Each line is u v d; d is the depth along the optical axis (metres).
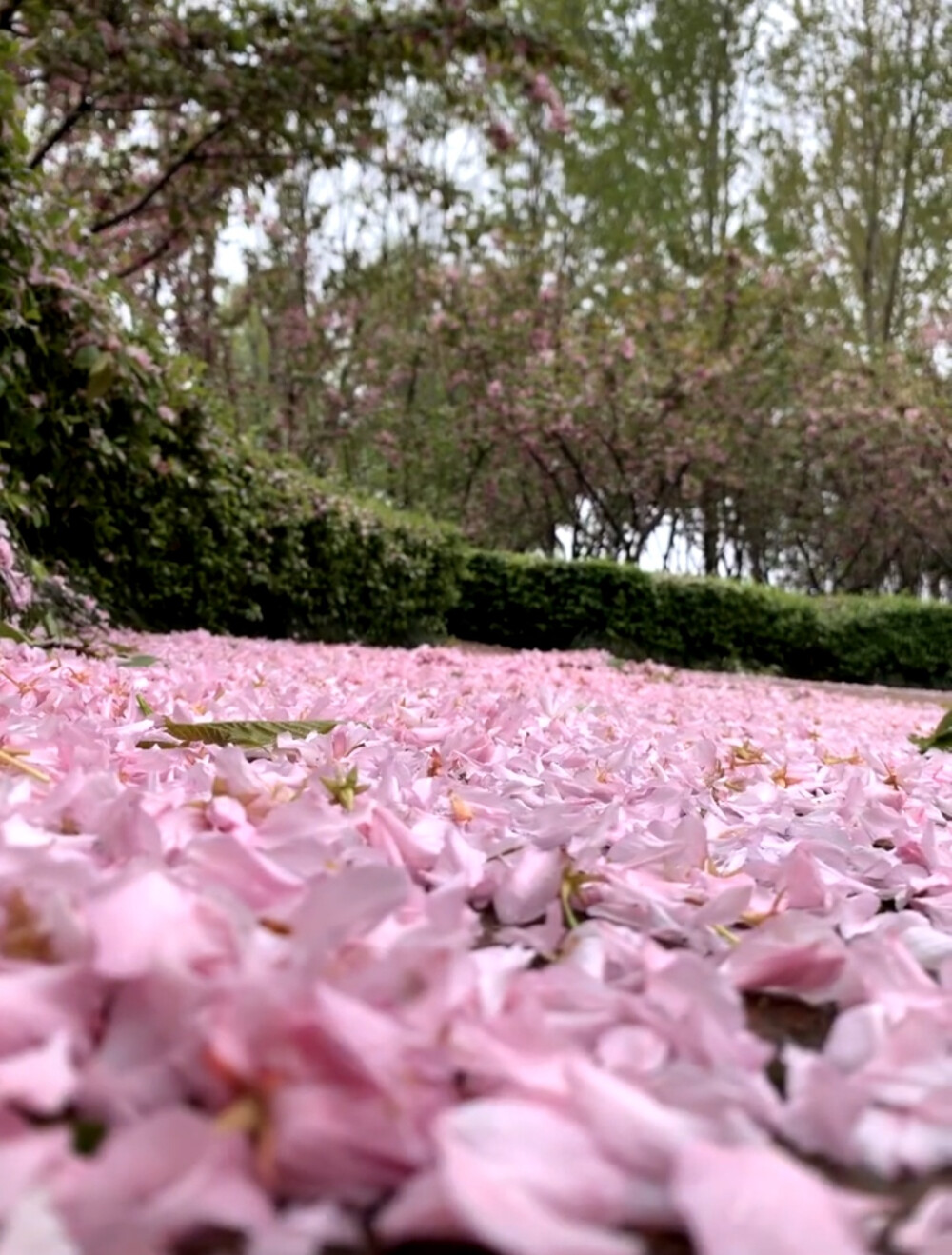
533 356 14.84
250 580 6.89
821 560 21.86
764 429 16.25
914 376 16.44
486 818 1.10
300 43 6.58
